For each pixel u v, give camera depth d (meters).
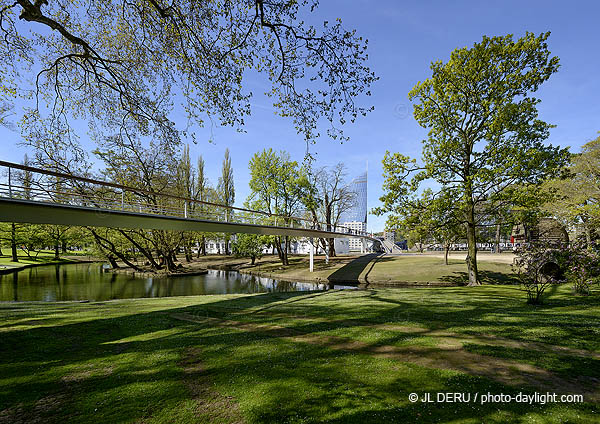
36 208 9.20
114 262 35.94
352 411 3.51
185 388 4.26
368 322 7.79
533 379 4.21
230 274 34.53
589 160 21.45
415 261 30.77
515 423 3.20
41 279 26.28
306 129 8.79
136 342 6.45
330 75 7.96
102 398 4.00
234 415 3.54
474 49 15.64
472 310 9.14
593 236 19.25
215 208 41.22
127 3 8.48
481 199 16.69
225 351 5.71
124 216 11.45
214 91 8.61
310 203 36.03
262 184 36.28
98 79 10.14
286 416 3.48
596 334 6.25
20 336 6.69
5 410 3.72
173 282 26.45
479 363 4.80
